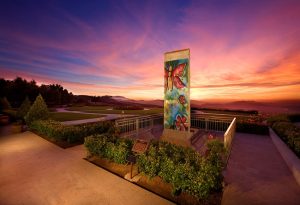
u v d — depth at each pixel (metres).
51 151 6.87
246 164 5.62
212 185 3.34
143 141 4.80
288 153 5.84
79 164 5.51
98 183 4.30
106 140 5.93
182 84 8.29
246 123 10.41
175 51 8.49
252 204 3.52
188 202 3.49
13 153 6.61
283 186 4.22
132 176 4.62
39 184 4.27
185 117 8.23
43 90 43.56
